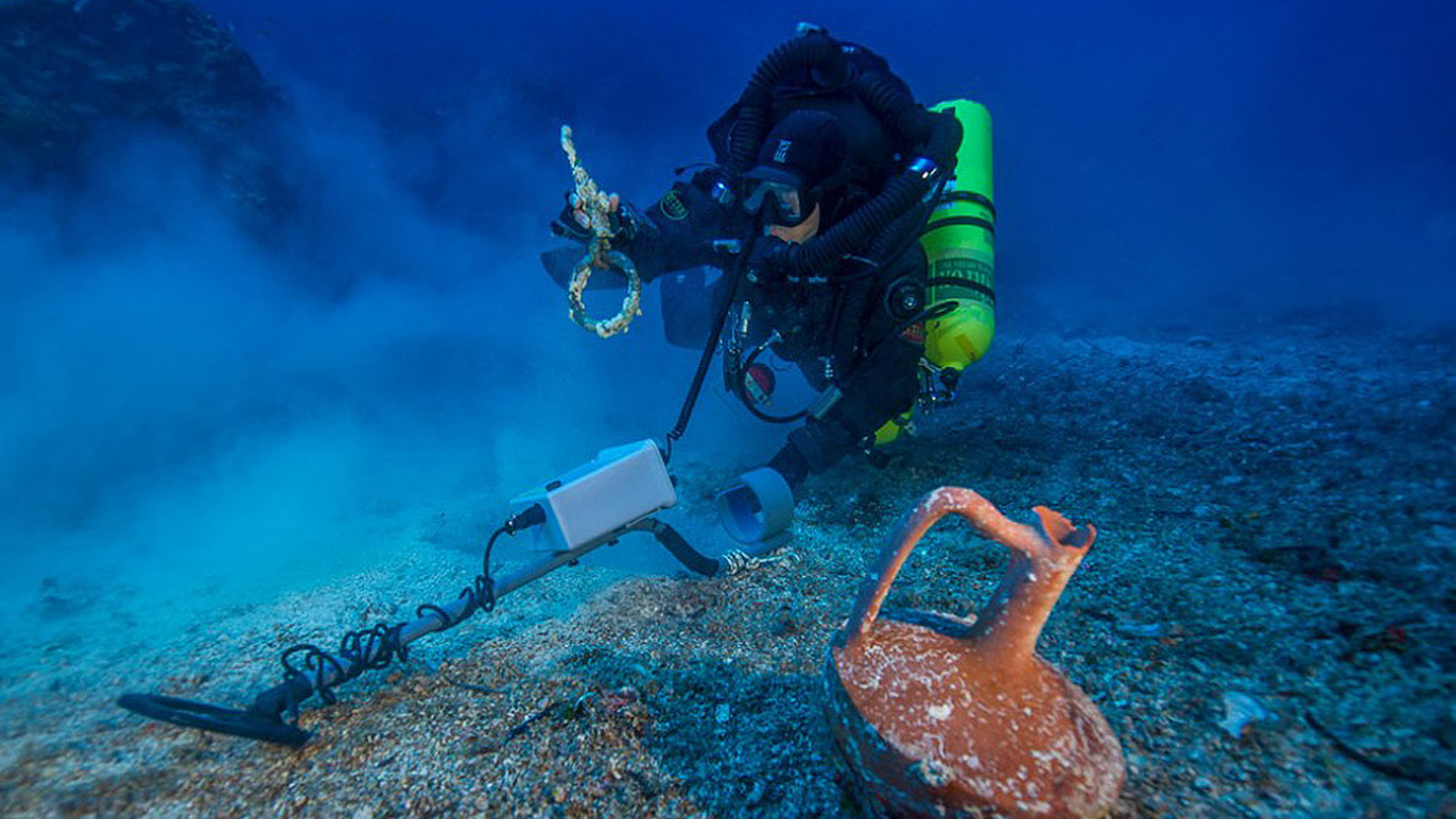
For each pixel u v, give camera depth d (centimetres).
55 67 673
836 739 133
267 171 820
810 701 192
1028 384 499
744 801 159
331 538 376
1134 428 387
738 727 184
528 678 211
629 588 270
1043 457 366
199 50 838
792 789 161
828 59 305
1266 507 276
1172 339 604
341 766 176
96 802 164
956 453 385
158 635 266
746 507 307
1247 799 145
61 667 238
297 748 183
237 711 184
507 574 229
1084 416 419
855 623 134
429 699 204
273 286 757
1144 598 223
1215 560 243
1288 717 165
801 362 366
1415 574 212
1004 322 771
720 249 303
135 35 768
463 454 512
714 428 516
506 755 177
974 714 121
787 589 262
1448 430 310
